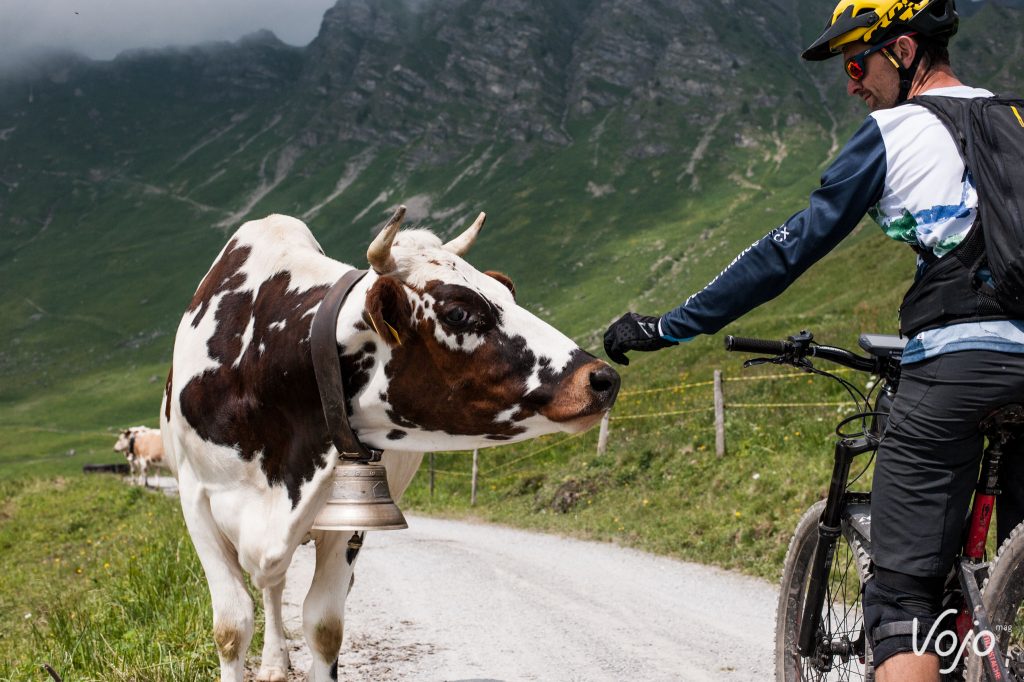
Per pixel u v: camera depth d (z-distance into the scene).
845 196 2.67
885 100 2.91
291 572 9.98
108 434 128.00
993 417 2.58
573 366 3.12
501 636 6.39
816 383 15.28
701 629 6.61
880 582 2.79
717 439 13.80
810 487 10.66
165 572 7.75
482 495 20.25
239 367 3.83
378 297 3.14
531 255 184.25
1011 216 2.41
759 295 2.76
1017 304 2.45
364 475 3.50
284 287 3.88
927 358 2.62
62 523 22.41
